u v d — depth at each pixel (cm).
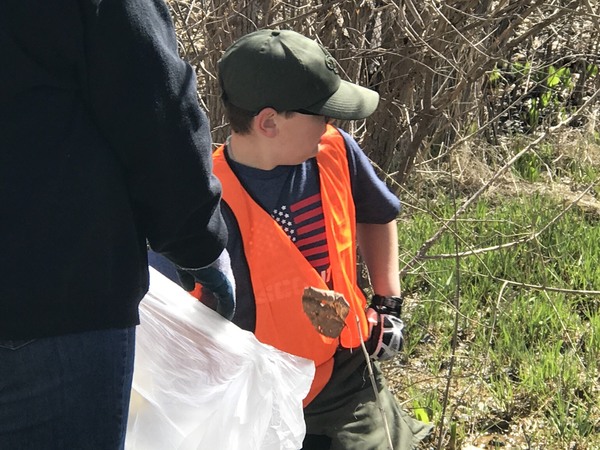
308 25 366
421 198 503
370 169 229
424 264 429
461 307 397
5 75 137
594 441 312
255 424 187
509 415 332
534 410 335
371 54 354
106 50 139
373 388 223
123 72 139
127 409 156
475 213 494
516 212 495
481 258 427
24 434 149
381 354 228
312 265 214
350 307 217
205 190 149
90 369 148
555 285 425
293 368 203
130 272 149
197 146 147
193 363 183
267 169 210
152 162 144
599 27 337
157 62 141
